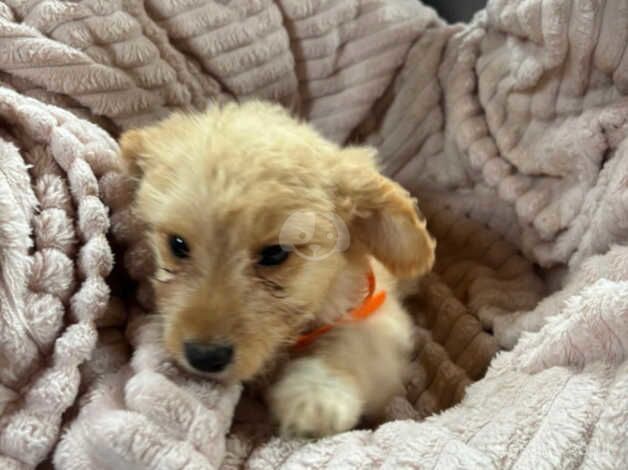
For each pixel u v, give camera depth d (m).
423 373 0.29
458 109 0.35
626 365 0.21
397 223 0.24
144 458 0.19
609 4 0.28
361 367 0.24
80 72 0.29
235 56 0.34
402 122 0.37
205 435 0.20
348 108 0.37
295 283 0.22
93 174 0.24
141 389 0.20
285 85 0.36
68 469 0.19
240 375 0.21
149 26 0.31
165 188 0.22
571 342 0.22
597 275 0.26
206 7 0.33
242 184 0.21
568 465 0.19
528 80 0.31
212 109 0.27
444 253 0.36
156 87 0.31
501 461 0.19
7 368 0.20
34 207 0.22
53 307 0.21
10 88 0.28
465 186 0.36
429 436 0.20
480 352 0.29
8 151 0.22
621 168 0.27
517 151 0.32
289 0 0.35
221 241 0.21
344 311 0.25
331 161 0.24
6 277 0.20
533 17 0.31
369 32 0.37
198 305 0.21
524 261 0.34
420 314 0.33
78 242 0.23
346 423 0.22
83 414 0.20
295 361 0.24
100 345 0.23
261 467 0.20
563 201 0.31
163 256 0.22
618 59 0.29
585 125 0.29
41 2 0.29
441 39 0.37
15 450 0.20
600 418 0.19
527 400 0.21
